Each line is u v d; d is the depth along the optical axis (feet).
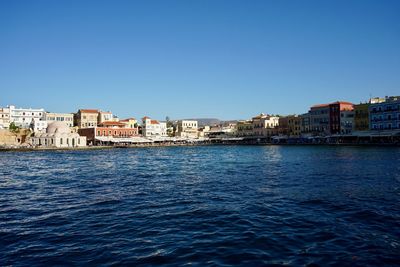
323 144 495.41
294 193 107.55
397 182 127.75
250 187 122.52
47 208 89.97
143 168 213.25
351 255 53.57
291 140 574.56
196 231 67.15
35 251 56.90
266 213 80.94
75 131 643.45
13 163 264.72
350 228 67.72
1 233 67.00
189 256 53.88
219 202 95.25
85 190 120.47
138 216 79.56
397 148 360.48
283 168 193.06
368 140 460.14
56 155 387.75
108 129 629.51
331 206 87.35
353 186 119.75
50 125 561.84
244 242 60.13
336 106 513.04
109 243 60.44
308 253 54.65
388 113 431.43
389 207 85.40
